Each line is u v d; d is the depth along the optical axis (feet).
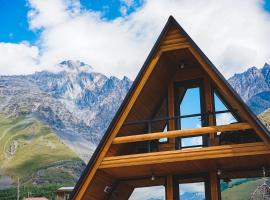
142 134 44.16
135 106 44.52
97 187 45.65
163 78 47.34
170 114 48.70
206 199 46.11
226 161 42.24
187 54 45.06
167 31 43.19
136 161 42.04
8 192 464.24
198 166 44.11
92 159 42.55
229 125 40.37
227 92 40.19
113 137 42.65
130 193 52.95
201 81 48.75
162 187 51.37
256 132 39.45
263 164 43.98
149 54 42.91
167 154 41.52
